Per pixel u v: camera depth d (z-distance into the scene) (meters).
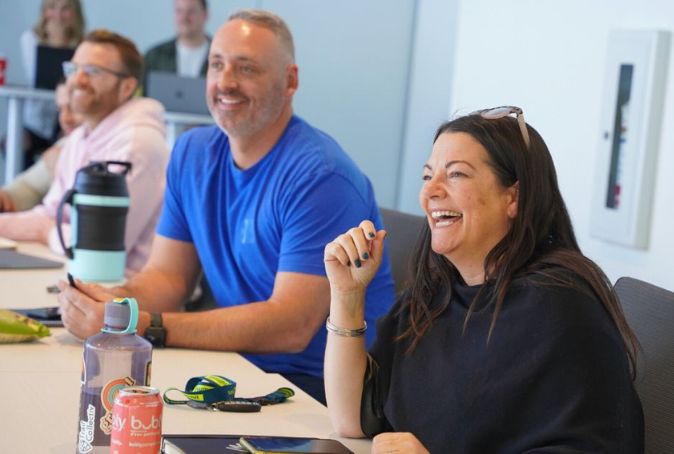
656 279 3.66
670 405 1.89
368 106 8.09
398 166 8.21
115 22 7.76
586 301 1.76
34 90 6.84
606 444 1.64
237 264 3.10
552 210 1.90
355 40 8.01
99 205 3.39
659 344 1.96
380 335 2.06
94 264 3.42
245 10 3.09
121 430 1.50
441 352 1.91
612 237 3.80
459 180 1.89
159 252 3.26
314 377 2.98
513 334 1.79
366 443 1.97
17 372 2.24
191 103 7.08
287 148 2.98
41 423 1.87
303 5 7.89
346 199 2.92
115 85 4.29
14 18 7.71
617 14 3.85
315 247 2.87
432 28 7.89
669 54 3.61
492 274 1.89
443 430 1.84
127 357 1.66
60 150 5.12
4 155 7.64
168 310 3.17
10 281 3.37
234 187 3.08
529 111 4.32
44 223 4.39
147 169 4.08
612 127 3.80
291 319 2.79
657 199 3.66
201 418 1.98
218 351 2.69
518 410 1.75
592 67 3.97
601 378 1.69
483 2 4.61
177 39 7.81
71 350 2.49
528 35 4.33
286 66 3.02
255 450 1.67
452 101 4.84
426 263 2.00
